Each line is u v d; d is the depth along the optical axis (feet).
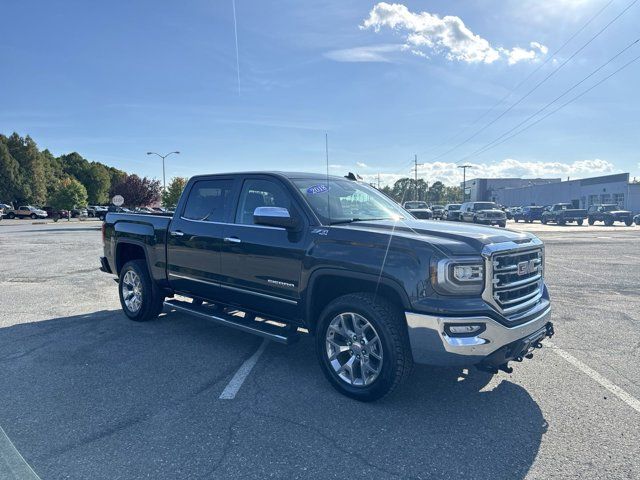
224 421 11.44
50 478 9.09
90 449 10.14
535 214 149.59
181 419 11.53
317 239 13.39
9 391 13.17
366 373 12.44
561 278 32.07
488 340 11.10
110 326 20.02
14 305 24.22
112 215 22.06
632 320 20.99
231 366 15.21
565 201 215.92
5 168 261.85
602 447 10.32
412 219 16.31
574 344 17.56
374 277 12.00
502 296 11.82
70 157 367.45
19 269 37.83
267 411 11.99
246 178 16.25
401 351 11.76
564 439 10.66
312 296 13.53
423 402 12.59
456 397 12.92
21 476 9.13
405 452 10.09
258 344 17.57
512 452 10.11
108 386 13.52
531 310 12.59
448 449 10.23
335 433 10.89
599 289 28.14
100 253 50.60
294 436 10.74
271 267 14.49
